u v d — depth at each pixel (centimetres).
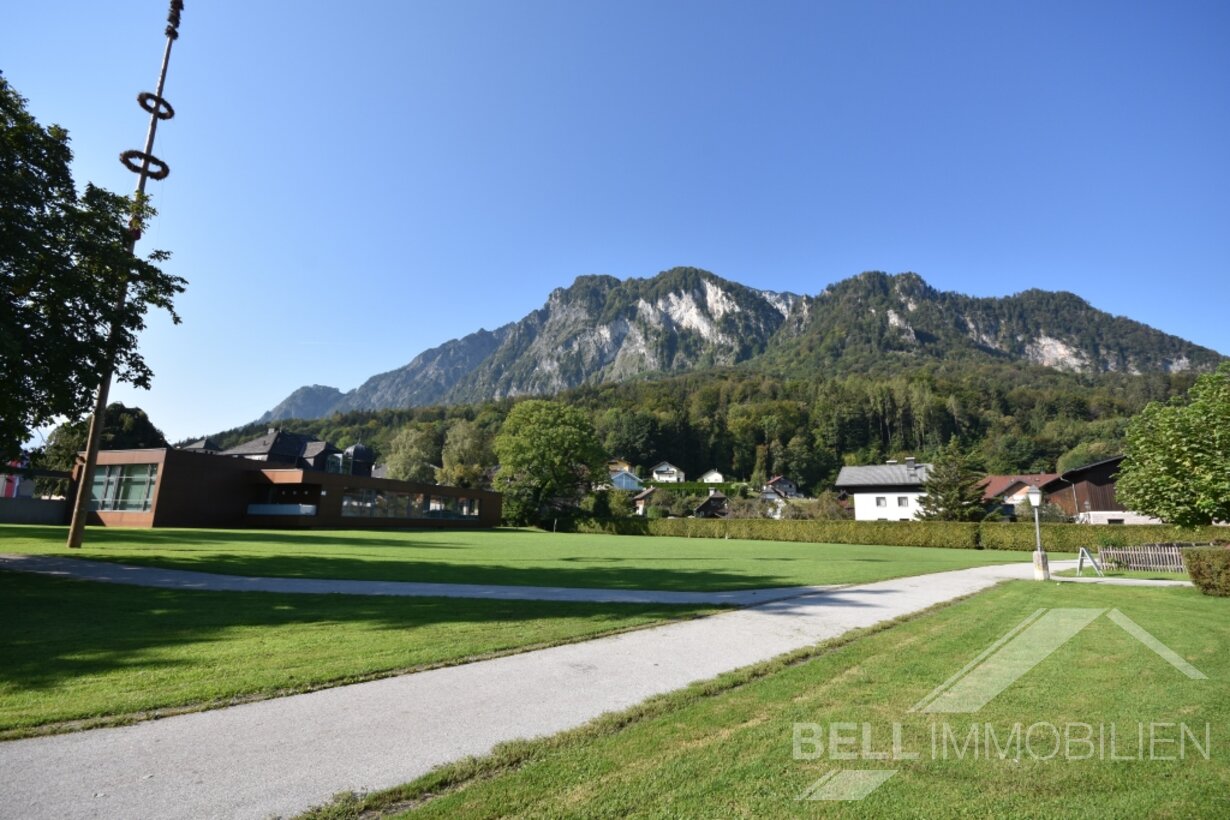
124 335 1653
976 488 5684
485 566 2027
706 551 3366
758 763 445
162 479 3803
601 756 459
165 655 740
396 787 405
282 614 1033
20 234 1323
